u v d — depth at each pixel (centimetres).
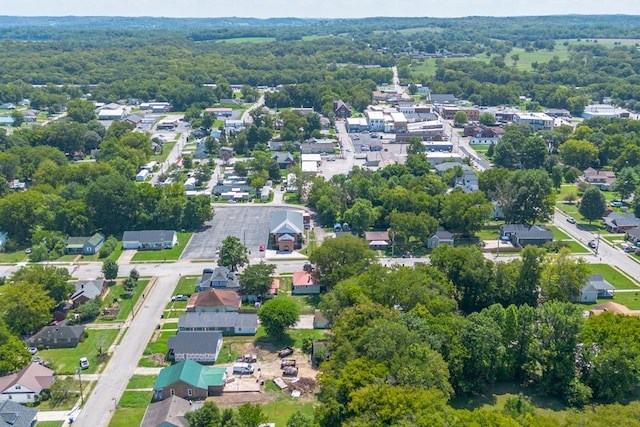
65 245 18625
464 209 19350
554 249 18575
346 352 11338
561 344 11925
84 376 12225
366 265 15412
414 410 9294
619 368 11300
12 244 18975
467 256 14750
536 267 14500
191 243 19325
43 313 13812
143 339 13662
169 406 10588
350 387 10131
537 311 12312
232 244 16812
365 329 11775
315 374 12238
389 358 10769
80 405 11294
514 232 19288
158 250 18838
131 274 16175
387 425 9194
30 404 11331
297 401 11406
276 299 13825
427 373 10269
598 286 15675
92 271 17300
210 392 11688
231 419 9788
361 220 19550
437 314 12588
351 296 13238
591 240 19512
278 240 18562
